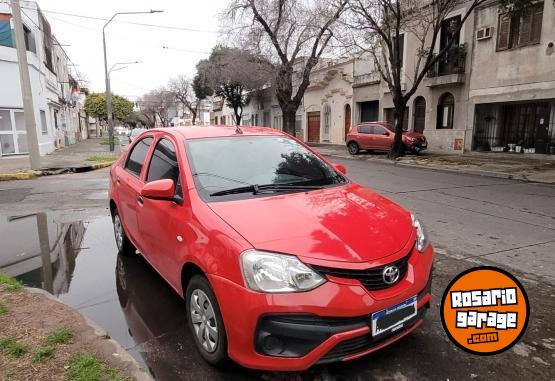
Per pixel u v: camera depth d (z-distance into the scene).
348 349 2.55
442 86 20.00
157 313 3.84
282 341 2.51
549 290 4.16
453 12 19.16
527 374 2.84
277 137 4.35
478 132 18.77
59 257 5.40
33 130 13.91
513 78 16.75
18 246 5.88
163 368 2.96
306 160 4.10
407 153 19.86
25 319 3.37
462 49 18.69
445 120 20.44
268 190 3.47
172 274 3.46
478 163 15.43
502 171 13.16
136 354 3.15
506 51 16.95
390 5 15.85
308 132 33.31
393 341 2.74
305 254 2.57
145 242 4.14
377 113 25.59
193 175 3.48
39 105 21.59
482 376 2.82
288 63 23.81
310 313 2.45
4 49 18.92
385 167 15.32
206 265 2.79
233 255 2.63
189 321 3.17
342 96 28.34
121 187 4.87
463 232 6.30
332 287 2.49
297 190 3.54
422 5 19.72
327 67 29.83
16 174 12.88
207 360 2.97
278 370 2.53
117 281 4.59
